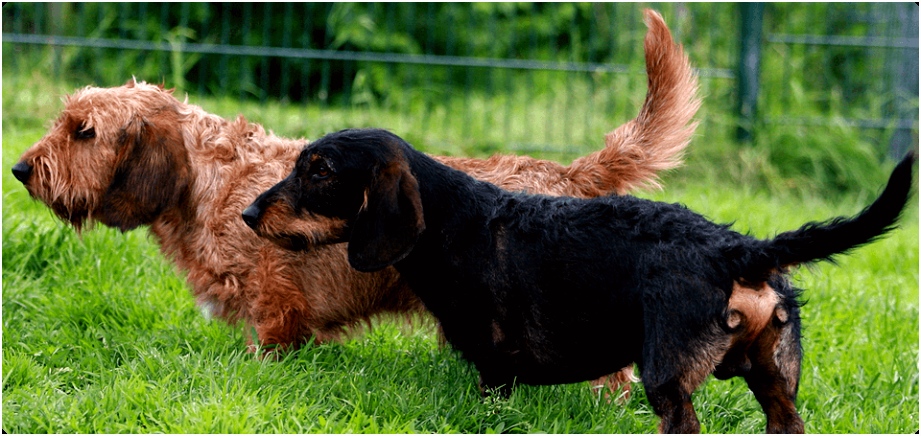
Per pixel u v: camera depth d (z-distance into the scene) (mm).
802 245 3457
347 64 11297
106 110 4707
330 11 12477
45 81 10281
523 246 3922
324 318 4738
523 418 4168
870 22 11438
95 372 4531
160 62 11234
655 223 3738
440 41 12562
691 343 3504
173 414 3887
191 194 4746
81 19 10875
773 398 3621
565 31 12828
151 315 5305
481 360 4090
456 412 4164
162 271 5938
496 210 4035
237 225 4629
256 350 4629
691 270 3551
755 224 8195
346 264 4648
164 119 4777
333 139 4027
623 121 10586
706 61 11070
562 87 11539
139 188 4703
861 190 10398
